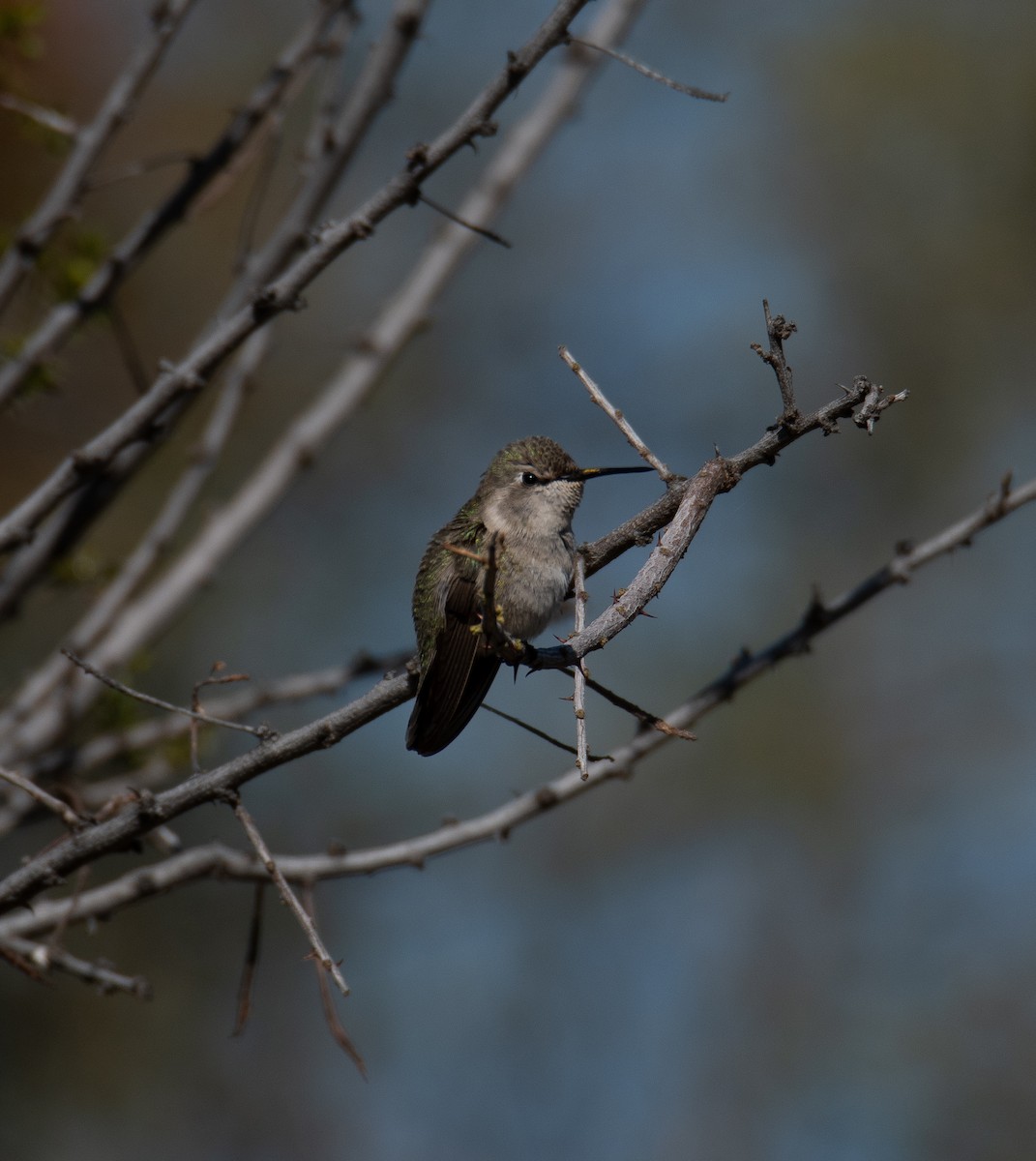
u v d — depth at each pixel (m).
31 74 11.77
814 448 16.05
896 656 15.65
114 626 7.78
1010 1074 13.34
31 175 11.84
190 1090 12.91
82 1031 12.47
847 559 15.65
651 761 15.12
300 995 13.80
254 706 7.78
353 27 7.87
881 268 16.33
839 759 15.06
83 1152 12.23
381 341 8.56
